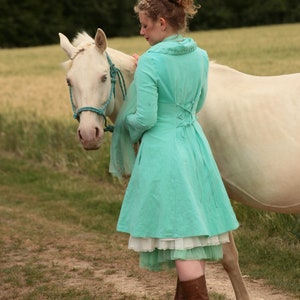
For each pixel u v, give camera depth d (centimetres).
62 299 809
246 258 956
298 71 1906
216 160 703
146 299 799
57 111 2028
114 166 630
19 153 1986
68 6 7838
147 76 562
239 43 3372
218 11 7250
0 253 1030
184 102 577
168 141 565
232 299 809
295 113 675
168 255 565
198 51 591
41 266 948
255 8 7225
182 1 581
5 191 1530
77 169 1684
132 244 572
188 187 555
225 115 696
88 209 1320
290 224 1037
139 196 565
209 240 561
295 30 4484
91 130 609
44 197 1451
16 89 2514
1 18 7450
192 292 555
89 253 1016
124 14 7819
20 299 816
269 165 674
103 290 838
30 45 7544
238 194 705
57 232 1150
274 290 835
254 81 718
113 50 672
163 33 588
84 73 619
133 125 574
